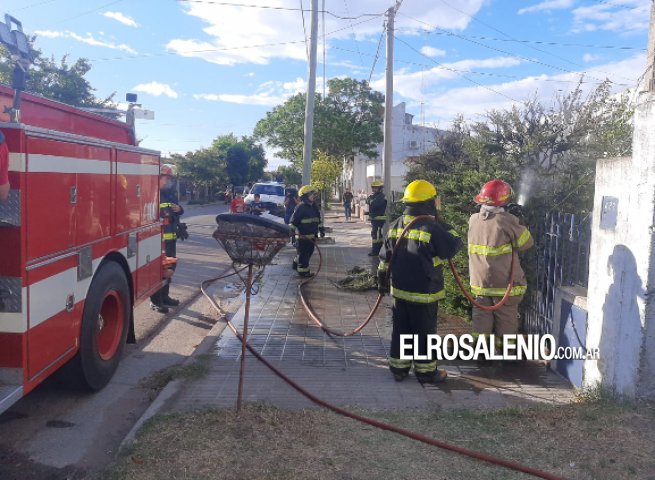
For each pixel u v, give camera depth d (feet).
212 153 175.11
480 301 18.54
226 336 22.59
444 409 15.07
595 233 15.69
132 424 15.69
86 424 15.66
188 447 12.56
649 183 13.39
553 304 18.56
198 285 35.65
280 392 16.38
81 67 69.26
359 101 148.56
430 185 17.34
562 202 21.49
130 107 23.24
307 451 12.48
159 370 20.27
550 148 27.63
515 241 18.01
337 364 19.25
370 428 13.74
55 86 66.23
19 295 12.65
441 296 17.19
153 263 23.27
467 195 23.75
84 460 13.61
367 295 30.78
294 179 174.09
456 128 39.24
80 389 17.26
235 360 19.48
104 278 17.47
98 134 20.54
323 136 140.97
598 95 28.09
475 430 13.61
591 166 24.53
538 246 20.47
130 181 20.03
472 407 15.24
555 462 12.02
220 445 12.66
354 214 121.08
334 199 217.77
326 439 13.08
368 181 129.80
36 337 13.35
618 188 14.65
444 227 17.47
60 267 14.55
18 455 13.83
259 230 14.62
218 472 11.58
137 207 20.90
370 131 145.69
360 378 17.80
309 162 53.83
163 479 11.36
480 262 18.40
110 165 18.01
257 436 13.12
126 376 19.61
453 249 16.81
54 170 14.12
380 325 24.53
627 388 14.23
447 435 13.35
